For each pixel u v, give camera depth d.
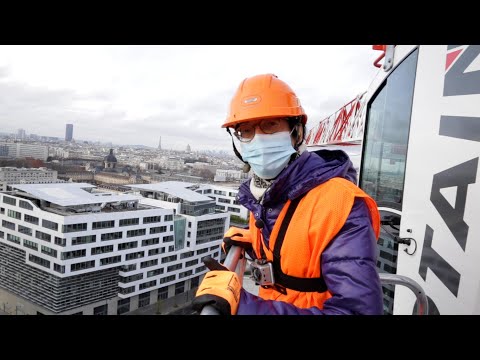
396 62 2.66
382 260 2.64
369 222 1.12
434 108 2.03
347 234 1.09
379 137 3.09
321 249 1.12
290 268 1.23
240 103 1.42
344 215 1.10
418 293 1.58
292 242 1.20
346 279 1.03
